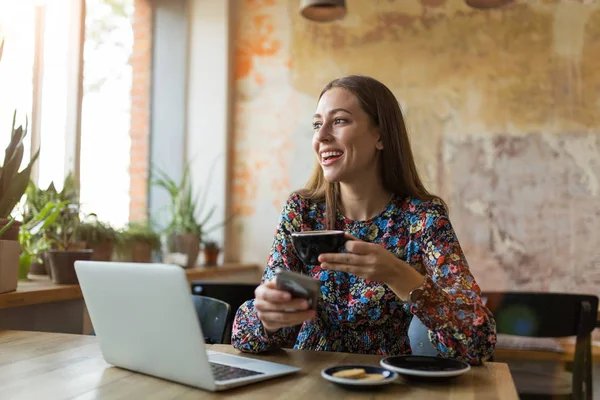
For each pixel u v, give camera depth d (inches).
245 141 169.9
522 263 149.2
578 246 146.5
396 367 44.4
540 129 150.3
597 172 146.5
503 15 154.1
